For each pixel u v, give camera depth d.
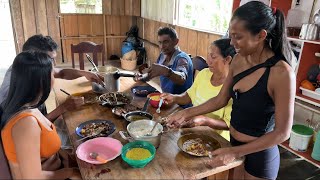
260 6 1.03
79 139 1.36
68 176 1.24
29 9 4.99
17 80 1.07
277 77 1.07
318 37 2.21
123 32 5.98
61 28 5.39
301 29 2.32
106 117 1.62
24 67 1.05
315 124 2.42
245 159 1.30
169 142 1.33
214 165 1.14
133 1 5.48
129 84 2.30
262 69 1.12
